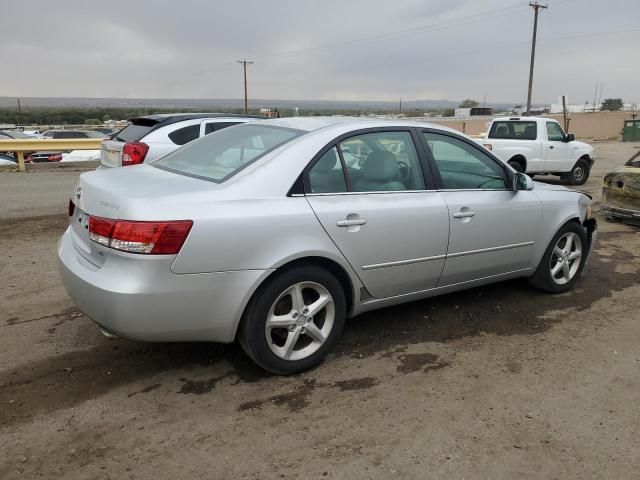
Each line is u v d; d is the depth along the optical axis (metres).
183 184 3.25
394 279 3.79
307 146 3.46
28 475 2.49
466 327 4.25
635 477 2.55
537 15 42.34
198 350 3.76
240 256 3.05
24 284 5.04
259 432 2.85
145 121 8.11
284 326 3.34
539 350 3.87
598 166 19.44
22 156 15.38
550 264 4.90
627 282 5.44
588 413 3.08
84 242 3.30
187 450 2.69
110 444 2.72
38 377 3.36
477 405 3.14
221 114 8.32
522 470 2.59
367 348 3.86
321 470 2.56
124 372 3.45
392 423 2.95
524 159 13.05
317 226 3.31
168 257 2.86
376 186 3.70
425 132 4.07
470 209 4.09
